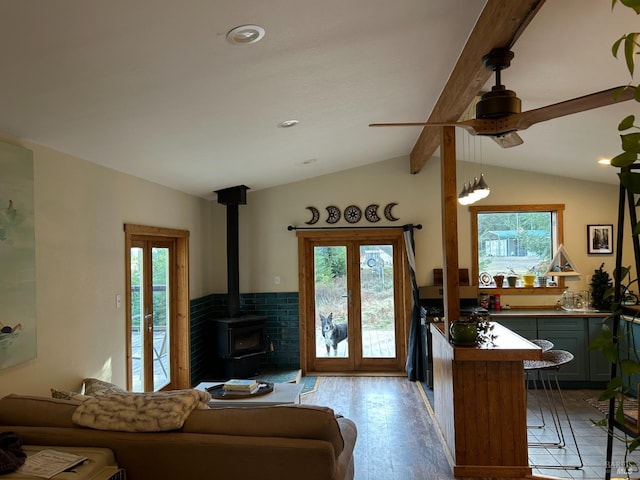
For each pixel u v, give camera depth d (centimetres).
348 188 656
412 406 506
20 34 190
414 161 606
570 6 253
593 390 555
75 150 341
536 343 444
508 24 234
